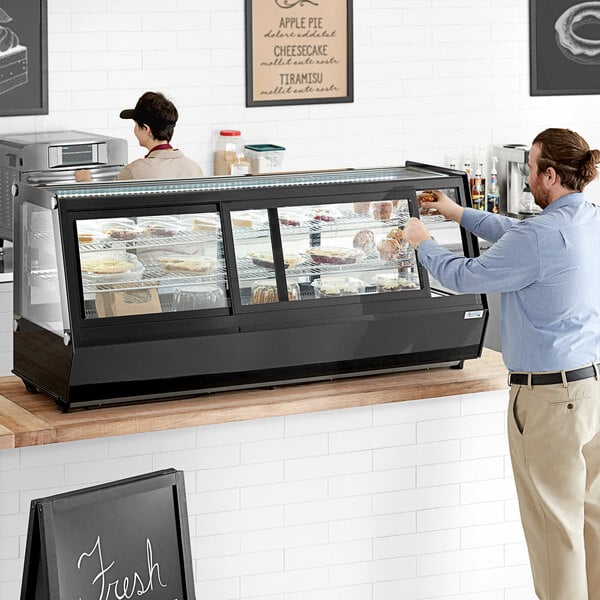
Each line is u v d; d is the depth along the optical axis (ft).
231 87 24.67
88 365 12.47
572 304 13.29
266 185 13.42
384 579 14.57
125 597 11.22
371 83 25.81
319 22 25.13
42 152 20.84
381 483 14.33
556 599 13.84
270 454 13.76
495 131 27.07
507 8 26.66
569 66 27.43
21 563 12.88
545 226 13.16
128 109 22.11
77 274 12.36
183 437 13.35
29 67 22.95
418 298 13.89
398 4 25.71
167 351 12.79
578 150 13.37
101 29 23.41
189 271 13.00
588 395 13.44
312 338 13.44
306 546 14.12
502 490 14.93
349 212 13.78
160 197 12.83
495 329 24.26
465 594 15.02
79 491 11.02
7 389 13.84
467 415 14.58
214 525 13.66
